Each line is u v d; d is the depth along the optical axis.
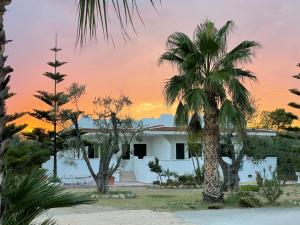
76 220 15.07
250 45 18.53
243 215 16.47
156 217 15.90
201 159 36.03
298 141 36.81
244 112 18.77
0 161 3.91
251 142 34.34
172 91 18.73
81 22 3.86
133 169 37.28
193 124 19.62
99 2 3.84
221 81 17.81
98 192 24.06
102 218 15.58
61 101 28.69
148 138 39.81
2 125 3.94
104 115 24.80
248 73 18.72
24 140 31.78
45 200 4.21
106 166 24.44
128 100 25.11
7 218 4.11
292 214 16.75
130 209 18.44
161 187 30.97
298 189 27.56
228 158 34.59
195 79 18.44
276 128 40.09
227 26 18.70
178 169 35.41
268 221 15.04
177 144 38.38
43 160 23.25
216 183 19.34
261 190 21.66
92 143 26.98
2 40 3.93
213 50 18.31
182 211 17.66
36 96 28.56
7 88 3.98
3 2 3.91
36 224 4.63
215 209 18.25
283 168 36.34
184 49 18.59
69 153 34.50
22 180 4.27
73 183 32.69
